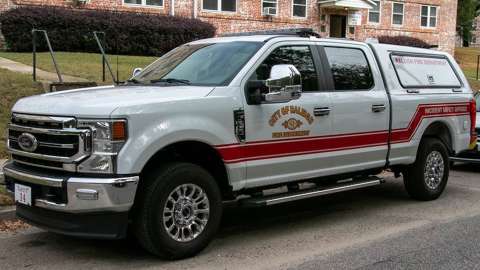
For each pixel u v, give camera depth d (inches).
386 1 1154.0
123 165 190.2
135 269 201.6
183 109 205.8
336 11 1078.4
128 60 698.8
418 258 215.8
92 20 768.9
